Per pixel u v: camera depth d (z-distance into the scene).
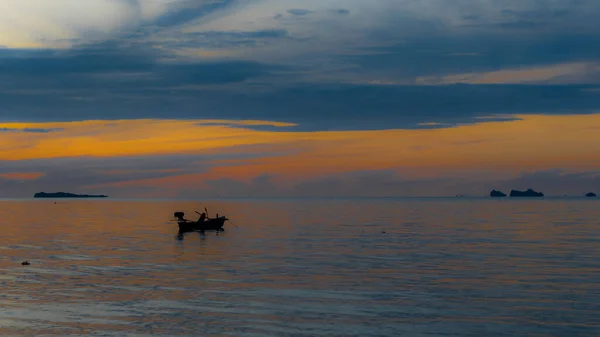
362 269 48.78
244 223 115.44
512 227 102.00
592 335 29.45
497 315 33.00
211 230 94.00
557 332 29.94
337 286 41.12
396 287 40.72
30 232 91.19
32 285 41.53
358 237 80.62
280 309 34.41
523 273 46.53
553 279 43.69
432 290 39.66
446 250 63.28
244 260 54.72
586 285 41.22
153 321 31.92
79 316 32.88
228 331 30.19
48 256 57.94
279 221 123.56
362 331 30.16
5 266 50.84
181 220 90.62
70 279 43.97
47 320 32.06
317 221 123.56
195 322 31.75
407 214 162.25
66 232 91.06
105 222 121.38
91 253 60.53
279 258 56.28
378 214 162.62
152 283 42.34
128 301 36.44
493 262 53.06
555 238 78.25
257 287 40.78
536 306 34.97
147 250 63.47
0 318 32.44
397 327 30.78
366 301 36.34
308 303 35.88
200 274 46.25
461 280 43.34
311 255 58.78
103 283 42.31
